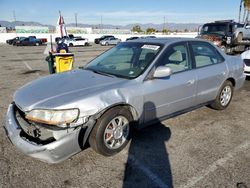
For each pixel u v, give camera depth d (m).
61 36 10.69
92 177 2.89
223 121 4.55
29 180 2.82
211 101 4.73
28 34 49.41
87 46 36.28
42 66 12.54
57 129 2.77
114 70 3.82
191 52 4.23
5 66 12.50
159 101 3.66
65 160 3.21
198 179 2.86
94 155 3.34
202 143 3.71
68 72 4.03
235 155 3.38
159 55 3.71
